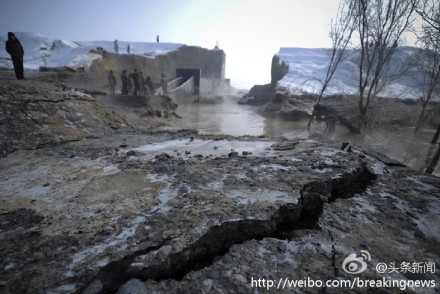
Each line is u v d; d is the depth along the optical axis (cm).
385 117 1472
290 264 202
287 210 262
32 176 371
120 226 235
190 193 292
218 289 179
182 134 702
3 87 673
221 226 231
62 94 766
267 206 258
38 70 1798
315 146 501
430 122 1464
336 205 288
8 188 330
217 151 491
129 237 218
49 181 350
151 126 1041
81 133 664
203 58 3916
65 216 256
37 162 436
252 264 202
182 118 1545
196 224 231
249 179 327
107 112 851
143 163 411
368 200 304
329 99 1869
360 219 265
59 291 168
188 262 208
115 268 191
